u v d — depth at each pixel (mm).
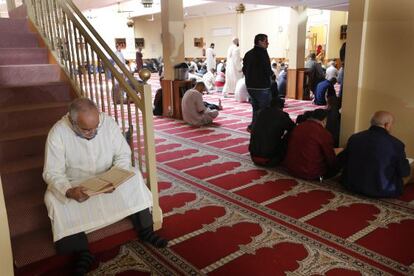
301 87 9727
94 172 2699
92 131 2605
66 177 2533
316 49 15266
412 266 2475
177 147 5441
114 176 2566
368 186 3447
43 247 2508
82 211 2461
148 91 2721
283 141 4445
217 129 6555
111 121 2801
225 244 2791
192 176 4227
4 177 2809
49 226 2746
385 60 3895
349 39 4043
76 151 2605
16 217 2633
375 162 3385
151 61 20203
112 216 2564
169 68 7578
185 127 6789
